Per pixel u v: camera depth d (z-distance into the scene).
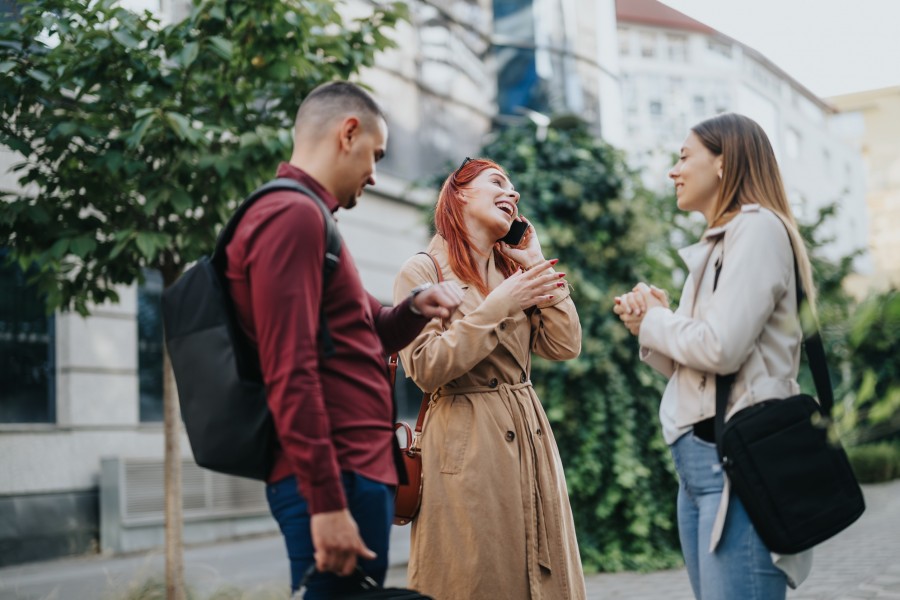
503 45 15.97
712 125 2.62
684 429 2.49
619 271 7.19
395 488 2.11
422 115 14.20
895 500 12.03
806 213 8.59
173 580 4.89
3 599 5.79
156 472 9.23
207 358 1.95
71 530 8.55
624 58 28.34
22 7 4.92
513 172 7.49
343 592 1.97
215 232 4.86
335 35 5.12
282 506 1.97
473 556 2.70
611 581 6.28
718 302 2.39
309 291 1.88
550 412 6.66
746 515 2.33
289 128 5.02
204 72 4.80
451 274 3.00
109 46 4.49
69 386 8.77
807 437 2.29
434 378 2.72
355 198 2.20
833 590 5.54
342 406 2.00
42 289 4.98
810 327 1.74
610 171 7.38
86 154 4.63
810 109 25.69
